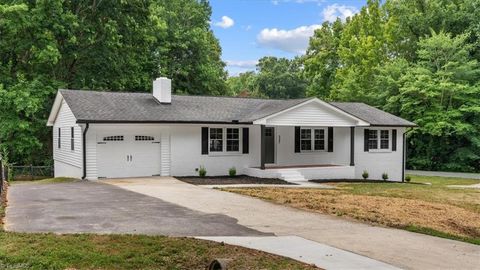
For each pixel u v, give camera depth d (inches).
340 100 1526.8
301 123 879.7
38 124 1085.8
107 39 1176.2
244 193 612.7
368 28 1673.2
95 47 1188.5
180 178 813.9
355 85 1487.5
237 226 393.1
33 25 1030.4
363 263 287.0
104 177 797.2
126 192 597.3
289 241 341.7
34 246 297.0
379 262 290.8
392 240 359.6
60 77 1170.0
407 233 390.9
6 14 994.7
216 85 1595.7
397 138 1040.8
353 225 415.8
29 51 1114.7
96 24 1187.3
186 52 1513.3
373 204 556.7
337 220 437.7
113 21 1163.3
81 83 1179.9
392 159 1034.7
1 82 1074.7
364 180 923.4
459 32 1444.4
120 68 1251.8
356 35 1742.1
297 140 978.7
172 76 1470.2
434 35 1310.3
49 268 258.2
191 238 333.7
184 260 281.7
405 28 1525.6
